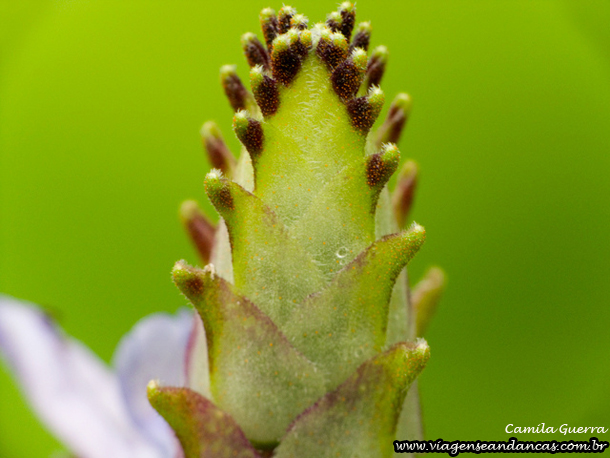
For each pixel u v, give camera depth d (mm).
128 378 92
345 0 72
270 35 74
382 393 68
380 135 75
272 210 68
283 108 69
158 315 94
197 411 68
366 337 68
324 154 68
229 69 75
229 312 68
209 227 80
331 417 68
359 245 68
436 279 81
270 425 69
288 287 68
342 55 68
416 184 76
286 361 68
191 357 72
